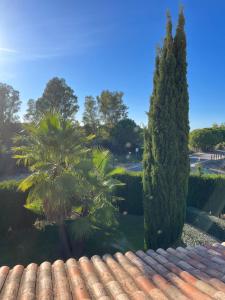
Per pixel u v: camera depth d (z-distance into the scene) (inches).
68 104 1979.6
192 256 192.7
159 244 363.6
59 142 363.6
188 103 369.7
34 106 1989.4
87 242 408.5
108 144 1845.5
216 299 130.3
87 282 156.6
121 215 583.2
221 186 542.3
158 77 360.8
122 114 2167.8
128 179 589.3
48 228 464.4
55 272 172.6
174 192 359.6
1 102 1823.3
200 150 2213.3
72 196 359.6
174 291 141.3
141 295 136.4
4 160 1124.5
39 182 355.9
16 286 154.0
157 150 358.6
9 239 423.5
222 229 373.4
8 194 425.4
